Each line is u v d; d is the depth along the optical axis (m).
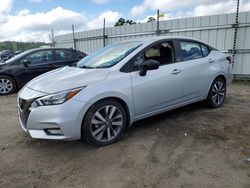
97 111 3.32
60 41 16.11
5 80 7.23
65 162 3.07
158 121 4.42
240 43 8.26
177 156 3.13
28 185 2.62
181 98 4.36
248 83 8.11
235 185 2.52
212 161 2.99
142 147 3.41
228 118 4.51
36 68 7.53
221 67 5.08
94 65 3.91
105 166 2.95
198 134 3.80
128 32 10.83
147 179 2.66
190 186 2.52
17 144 3.62
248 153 3.17
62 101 3.08
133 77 3.63
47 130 3.16
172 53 4.28
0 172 2.88
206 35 8.87
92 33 12.73
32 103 3.17
